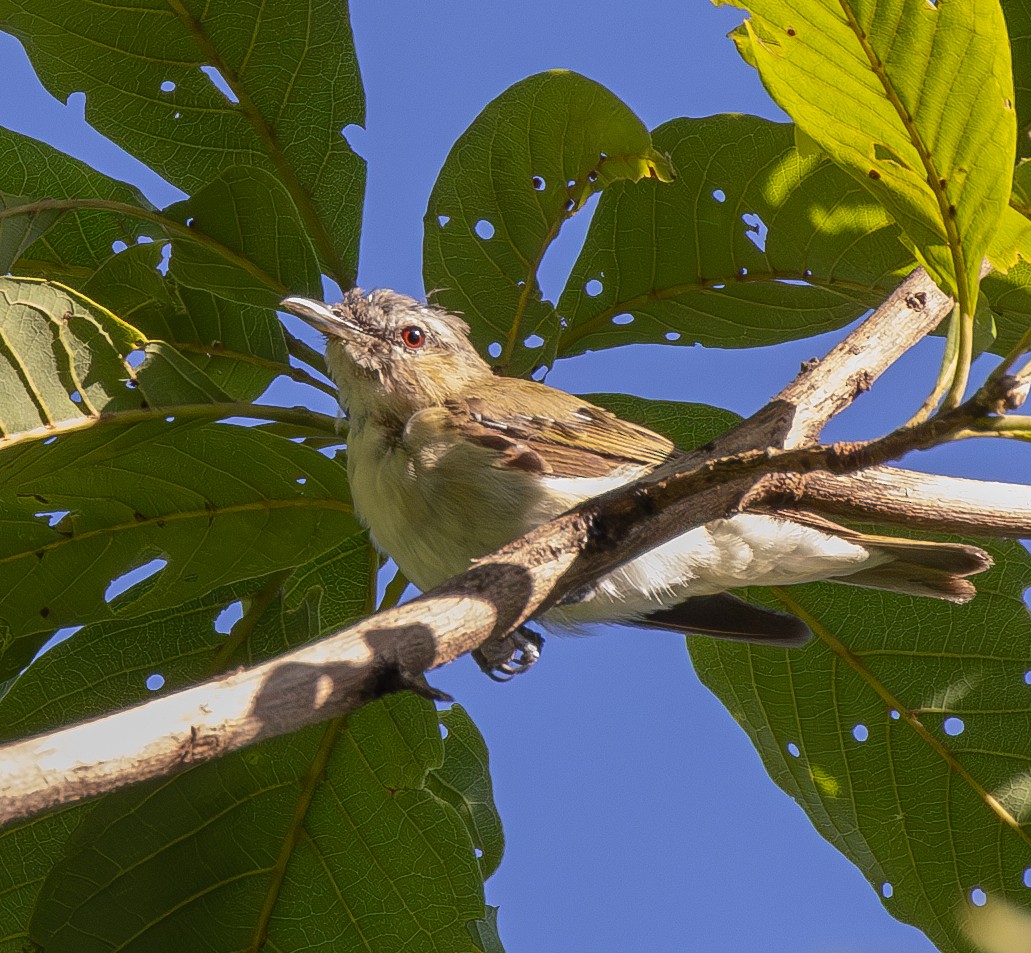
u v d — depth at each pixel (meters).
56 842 7.71
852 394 5.92
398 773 7.47
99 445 6.54
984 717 7.85
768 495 5.14
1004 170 4.27
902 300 6.23
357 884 7.41
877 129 4.44
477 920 7.88
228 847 7.42
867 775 8.08
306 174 8.01
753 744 8.38
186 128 7.99
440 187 7.80
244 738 3.90
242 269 7.64
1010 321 7.53
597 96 7.28
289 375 8.15
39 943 7.09
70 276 8.32
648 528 5.00
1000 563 7.74
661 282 8.09
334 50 7.77
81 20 7.57
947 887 7.90
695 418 7.99
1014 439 4.20
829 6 4.21
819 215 7.66
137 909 7.23
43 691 7.68
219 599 7.90
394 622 4.35
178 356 6.47
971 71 4.18
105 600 7.35
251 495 7.16
